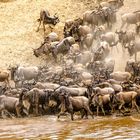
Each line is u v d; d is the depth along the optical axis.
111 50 97.38
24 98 71.00
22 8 119.62
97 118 66.50
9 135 54.09
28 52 101.88
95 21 104.00
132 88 72.12
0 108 70.88
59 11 116.62
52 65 96.44
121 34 95.19
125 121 62.44
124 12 113.12
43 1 121.38
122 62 94.69
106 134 52.47
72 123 62.38
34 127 59.84
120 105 69.25
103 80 77.00
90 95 70.62
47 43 98.19
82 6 118.12
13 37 108.06
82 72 83.88
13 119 68.75
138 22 102.50
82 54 91.94
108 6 110.31
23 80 82.69
